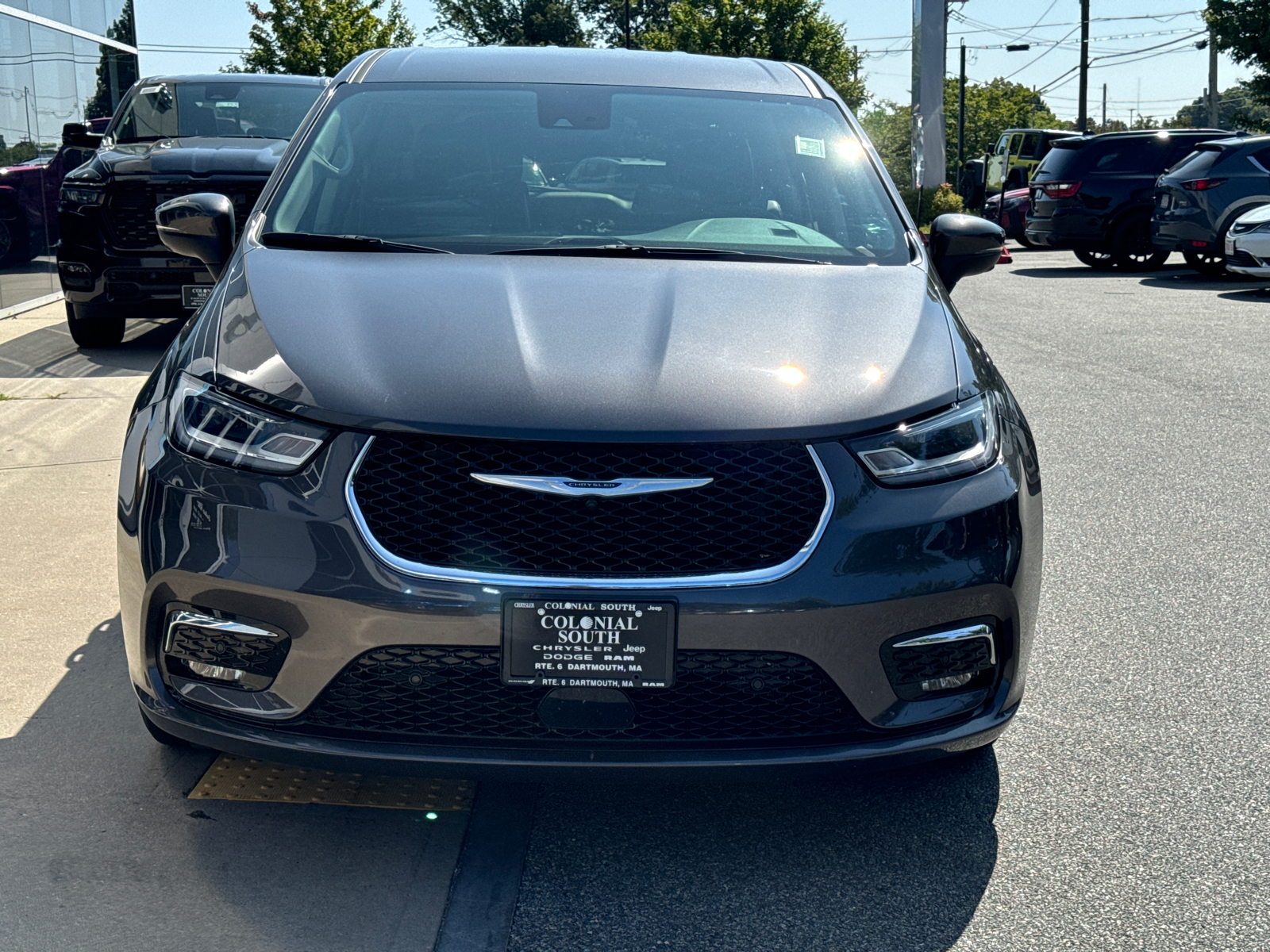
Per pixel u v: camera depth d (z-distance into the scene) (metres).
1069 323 10.67
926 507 2.41
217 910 2.38
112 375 7.54
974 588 2.43
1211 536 4.74
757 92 3.94
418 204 3.37
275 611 2.32
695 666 2.33
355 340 2.56
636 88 3.87
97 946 2.26
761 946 2.30
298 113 9.24
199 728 2.44
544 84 3.84
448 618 2.27
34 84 11.25
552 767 2.35
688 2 43.84
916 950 2.30
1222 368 8.30
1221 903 2.45
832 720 2.42
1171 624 3.87
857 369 2.55
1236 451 6.02
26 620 3.75
